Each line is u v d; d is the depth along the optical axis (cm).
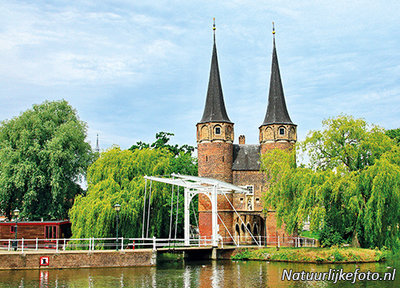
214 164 4559
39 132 4609
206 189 4144
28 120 4634
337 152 3478
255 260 3625
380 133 3459
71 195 4891
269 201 3791
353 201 3117
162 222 4506
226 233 4494
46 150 4481
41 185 4444
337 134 3447
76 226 3562
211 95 4728
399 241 3278
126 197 3762
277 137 4584
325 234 3653
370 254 3266
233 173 4678
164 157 4491
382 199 3061
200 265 3316
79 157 4938
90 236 3478
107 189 3738
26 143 4478
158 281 2558
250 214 4512
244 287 2386
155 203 4109
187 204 3991
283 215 3588
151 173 4159
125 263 3153
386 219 3170
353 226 3522
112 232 3662
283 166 3647
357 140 3466
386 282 2508
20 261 2966
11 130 4650
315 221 3184
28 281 2517
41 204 4556
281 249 3675
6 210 4888
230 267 3175
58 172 4469
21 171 4312
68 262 3041
